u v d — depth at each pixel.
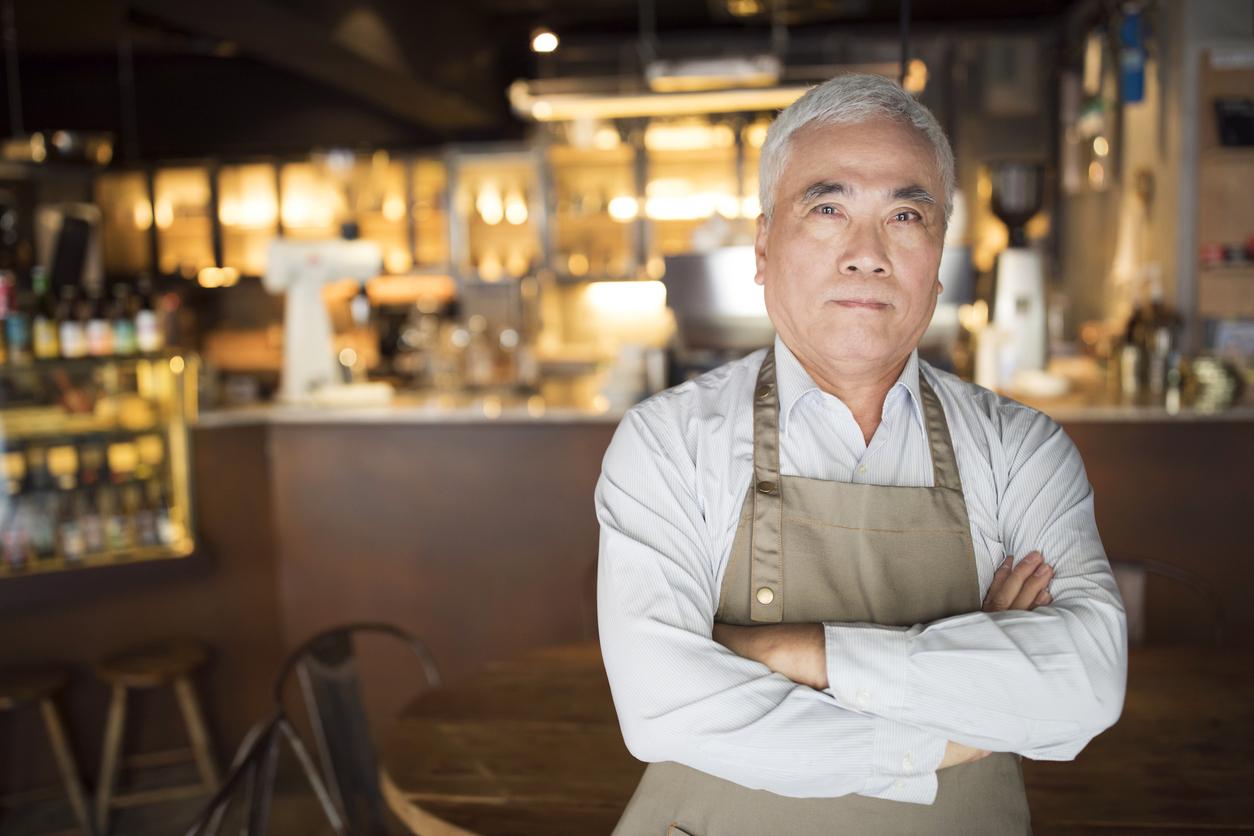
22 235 5.44
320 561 3.75
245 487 3.64
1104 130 4.90
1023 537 1.14
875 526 1.11
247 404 4.18
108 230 6.78
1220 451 3.38
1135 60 4.48
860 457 1.15
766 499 1.12
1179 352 4.11
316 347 4.18
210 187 6.73
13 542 3.17
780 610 1.11
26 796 3.32
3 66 6.98
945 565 1.12
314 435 3.71
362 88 5.85
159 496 3.46
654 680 1.04
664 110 4.73
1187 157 4.38
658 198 6.45
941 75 6.50
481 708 1.88
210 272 6.73
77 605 3.35
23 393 3.19
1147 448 3.40
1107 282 5.70
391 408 3.89
